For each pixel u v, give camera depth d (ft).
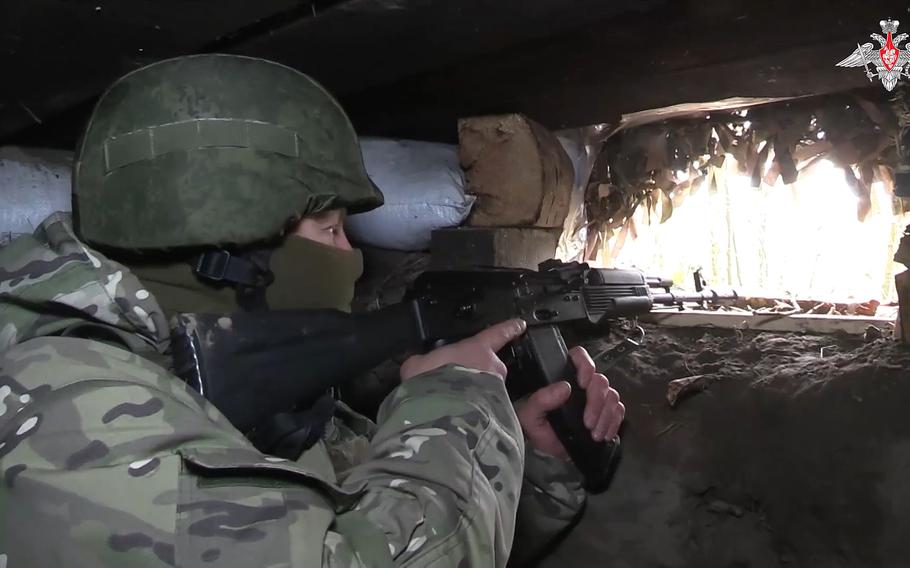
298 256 3.10
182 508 2.21
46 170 6.07
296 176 3.02
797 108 5.64
